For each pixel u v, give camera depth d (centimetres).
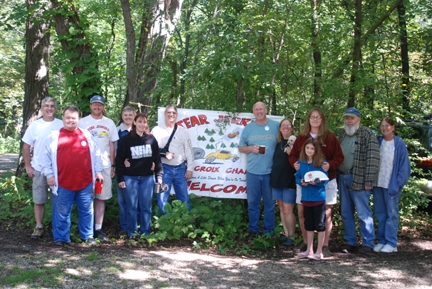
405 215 791
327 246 634
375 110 803
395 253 640
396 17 938
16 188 802
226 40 775
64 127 620
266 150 686
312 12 818
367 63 827
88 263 529
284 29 817
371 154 626
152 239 639
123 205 683
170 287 469
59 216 616
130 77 796
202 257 596
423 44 966
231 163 742
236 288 475
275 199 675
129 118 693
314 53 866
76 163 616
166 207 663
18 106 2941
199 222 717
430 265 566
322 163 599
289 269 548
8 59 2317
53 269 498
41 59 1025
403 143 648
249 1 841
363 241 645
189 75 796
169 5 833
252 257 620
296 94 848
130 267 525
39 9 888
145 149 655
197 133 743
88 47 871
